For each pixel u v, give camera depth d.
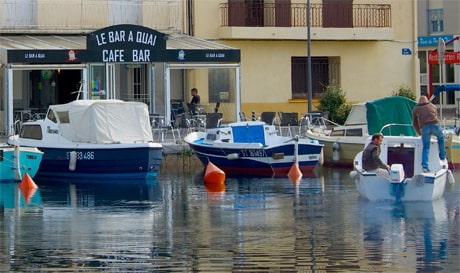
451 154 43.25
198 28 55.50
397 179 33.06
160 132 47.06
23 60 46.62
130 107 41.50
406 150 35.38
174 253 25.31
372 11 59.19
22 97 52.34
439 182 33.72
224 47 51.12
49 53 47.00
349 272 23.31
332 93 54.59
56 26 52.44
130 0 53.91
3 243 26.64
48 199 34.84
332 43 58.53
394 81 60.16
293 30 56.47
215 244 26.41
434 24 69.25
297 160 42.22
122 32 48.00
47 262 24.38
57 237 27.45
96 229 28.64
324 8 57.91
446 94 67.62
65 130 41.28
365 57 59.34
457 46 59.31
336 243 26.52
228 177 41.53
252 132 43.75
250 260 24.52
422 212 31.33
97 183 39.47
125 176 40.66
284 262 24.28
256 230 28.41
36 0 52.09
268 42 56.94
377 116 43.16
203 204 33.47
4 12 51.50
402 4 60.16
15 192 36.78
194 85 54.88
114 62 47.97
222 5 55.94
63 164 40.81
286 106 57.38
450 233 27.80
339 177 40.94
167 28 54.41
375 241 26.73
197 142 43.88
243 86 56.47
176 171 44.00
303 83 58.12
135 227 28.97
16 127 47.41
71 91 53.22
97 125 40.81
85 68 48.19
